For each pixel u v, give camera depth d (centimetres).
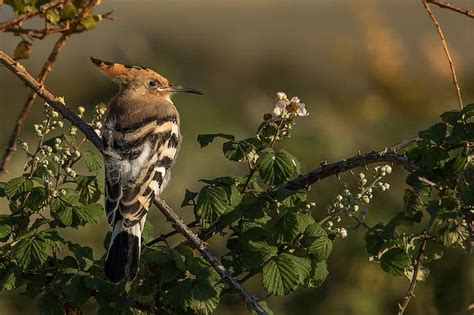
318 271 795
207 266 787
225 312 1487
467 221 740
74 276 778
